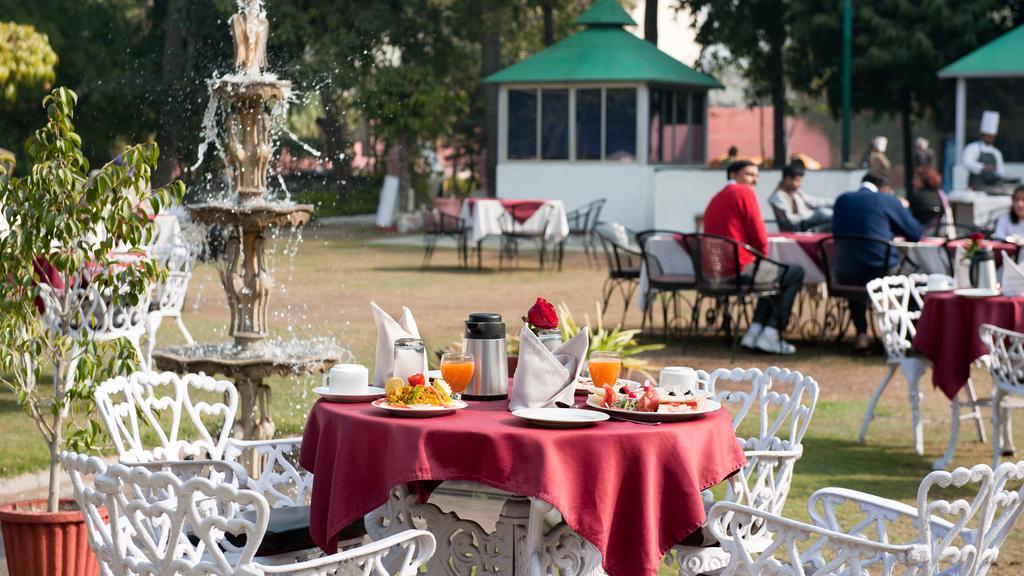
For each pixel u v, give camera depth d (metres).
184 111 23.30
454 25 29.44
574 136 24.17
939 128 28.19
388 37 28.44
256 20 6.10
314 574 3.05
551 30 29.70
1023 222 11.53
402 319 4.41
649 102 23.94
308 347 6.34
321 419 3.95
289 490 5.86
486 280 16.48
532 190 24.53
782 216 13.78
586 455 3.57
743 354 10.73
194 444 4.39
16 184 4.60
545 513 3.58
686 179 22.25
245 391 6.06
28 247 4.54
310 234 24.86
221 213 5.96
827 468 6.81
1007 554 5.27
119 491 3.12
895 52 26.20
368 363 9.73
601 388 4.16
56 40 23.94
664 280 11.12
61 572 4.42
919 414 7.22
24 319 4.62
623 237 19.83
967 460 7.03
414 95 27.28
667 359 10.34
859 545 3.25
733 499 4.18
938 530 3.63
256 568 2.97
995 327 6.57
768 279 10.48
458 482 4.24
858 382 9.48
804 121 40.50
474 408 3.98
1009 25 26.98
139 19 24.91
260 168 6.16
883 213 10.52
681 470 3.64
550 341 4.23
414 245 22.64
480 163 40.53
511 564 3.89
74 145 4.63
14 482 6.12
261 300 6.23
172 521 3.05
